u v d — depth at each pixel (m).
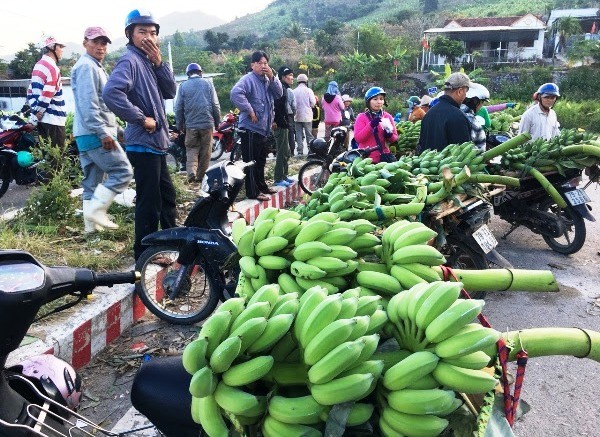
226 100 45.75
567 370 3.52
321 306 1.39
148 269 4.53
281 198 7.75
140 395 1.76
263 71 6.79
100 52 5.06
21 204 7.18
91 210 5.29
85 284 1.69
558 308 4.50
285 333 1.41
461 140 5.11
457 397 1.44
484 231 4.14
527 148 5.46
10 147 7.43
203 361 1.30
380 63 48.16
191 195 7.39
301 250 1.89
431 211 3.81
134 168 4.43
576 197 5.46
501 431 1.46
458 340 1.33
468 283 1.86
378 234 2.68
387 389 1.37
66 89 20.34
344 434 1.38
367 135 6.54
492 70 48.28
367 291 1.84
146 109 4.35
